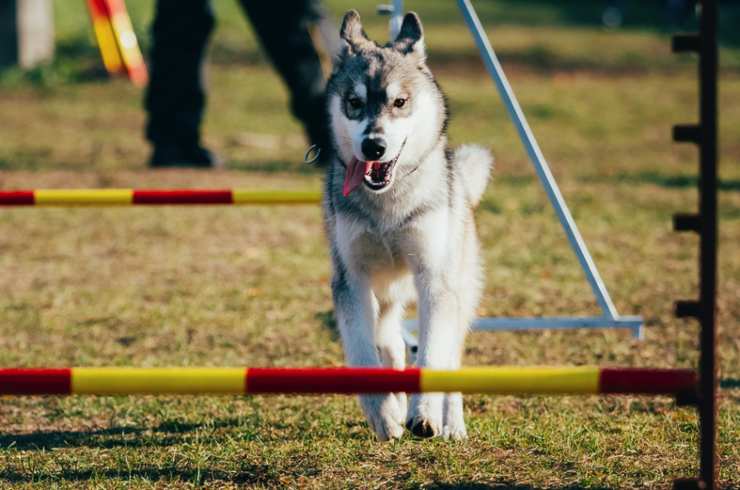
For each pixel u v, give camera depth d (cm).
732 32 3048
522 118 618
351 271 554
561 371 390
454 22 3291
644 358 700
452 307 545
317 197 631
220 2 3138
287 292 870
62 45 2483
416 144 547
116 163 1445
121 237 1063
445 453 500
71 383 387
